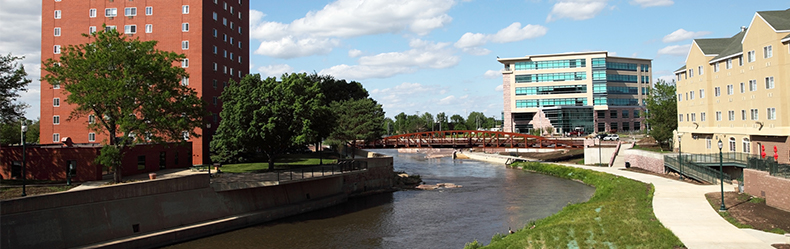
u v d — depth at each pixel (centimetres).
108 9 5850
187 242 3072
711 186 3872
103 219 2806
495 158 9150
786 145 3838
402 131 15512
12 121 4066
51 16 5906
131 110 3409
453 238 3145
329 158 6294
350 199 4691
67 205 2661
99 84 3167
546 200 4472
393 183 5594
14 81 3888
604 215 2931
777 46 3888
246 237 3209
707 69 5156
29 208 2500
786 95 3822
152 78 3569
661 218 2697
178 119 3603
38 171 3694
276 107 4144
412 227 3472
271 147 4403
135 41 3550
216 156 5325
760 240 2161
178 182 3222
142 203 3012
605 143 7575
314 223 3622
